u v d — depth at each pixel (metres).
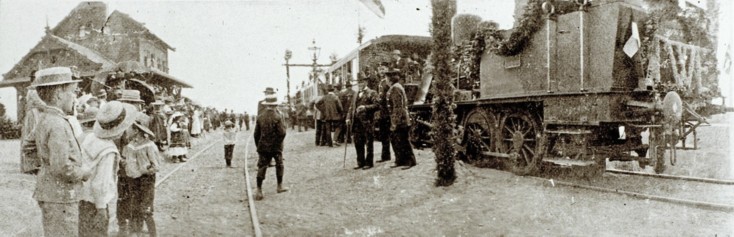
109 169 4.06
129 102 4.92
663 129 6.54
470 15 9.88
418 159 9.90
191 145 16.64
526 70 7.70
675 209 5.34
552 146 7.38
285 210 6.02
